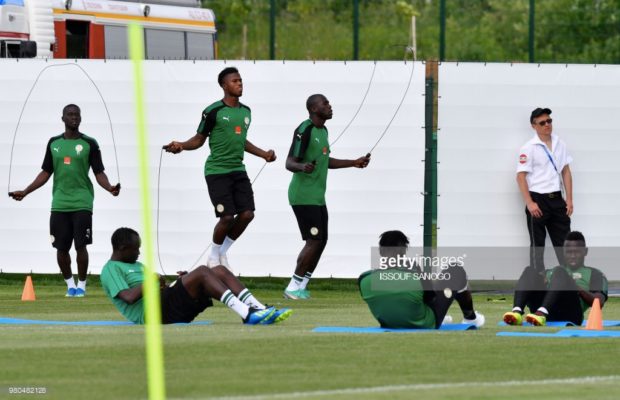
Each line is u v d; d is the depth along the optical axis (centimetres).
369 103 5950
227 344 3519
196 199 6041
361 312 4881
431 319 4019
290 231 5988
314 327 4075
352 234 5947
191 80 6050
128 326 4088
